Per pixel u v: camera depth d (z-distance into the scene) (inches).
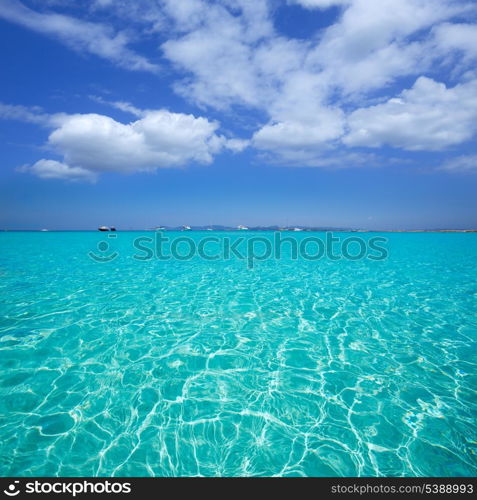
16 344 211.9
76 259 691.4
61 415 139.3
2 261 642.8
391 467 113.0
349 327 252.8
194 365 187.9
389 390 161.3
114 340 222.5
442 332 241.3
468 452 119.2
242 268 583.8
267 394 158.1
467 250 954.7
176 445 123.0
